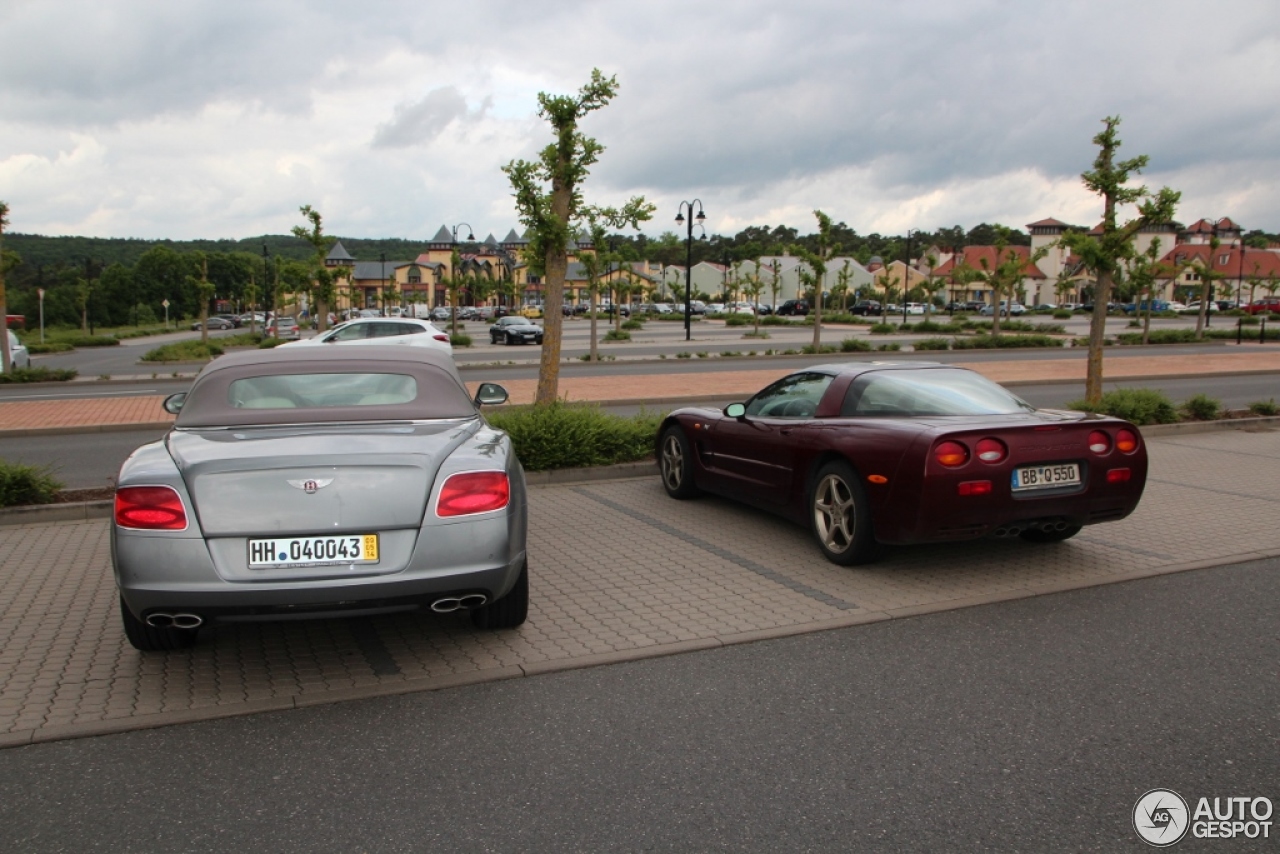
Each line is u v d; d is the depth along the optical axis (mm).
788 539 6617
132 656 4375
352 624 4828
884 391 6133
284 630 4746
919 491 5184
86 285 83500
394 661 4281
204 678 4094
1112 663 4207
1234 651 4355
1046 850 2727
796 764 3256
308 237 32500
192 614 3738
